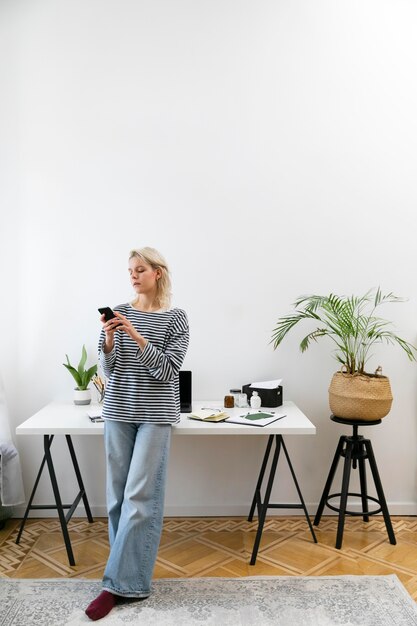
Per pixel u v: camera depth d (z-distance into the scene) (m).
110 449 2.48
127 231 3.33
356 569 2.65
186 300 3.33
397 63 3.38
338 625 2.18
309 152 3.36
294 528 3.15
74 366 3.32
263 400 3.11
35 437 3.32
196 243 3.33
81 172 3.32
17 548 2.87
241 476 3.35
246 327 3.35
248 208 3.34
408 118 3.38
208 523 3.23
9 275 3.32
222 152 3.34
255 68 3.36
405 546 2.91
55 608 2.30
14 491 2.99
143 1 3.35
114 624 2.19
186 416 2.88
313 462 3.37
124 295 3.32
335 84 3.37
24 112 3.32
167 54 3.34
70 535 3.03
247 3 3.36
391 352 3.38
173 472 3.34
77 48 3.33
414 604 2.32
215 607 2.31
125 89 3.33
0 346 3.32
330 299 3.01
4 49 3.32
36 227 3.31
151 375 2.46
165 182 3.33
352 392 2.95
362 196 3.37
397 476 3.39
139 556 2.37
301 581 2.52
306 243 3.36
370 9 3.38
